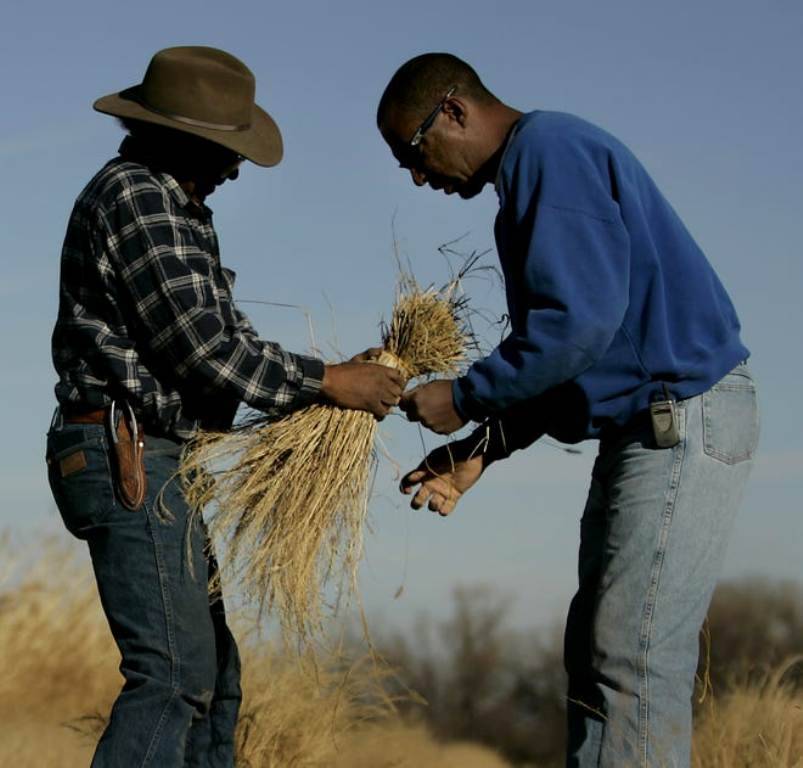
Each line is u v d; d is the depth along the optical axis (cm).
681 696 416
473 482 475
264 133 447
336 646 474
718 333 423
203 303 417
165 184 423
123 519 421
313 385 436
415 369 469
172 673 421
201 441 436
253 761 562
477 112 447
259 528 443
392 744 642
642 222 416
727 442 420
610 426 427
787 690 629
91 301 421
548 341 407
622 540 420
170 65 432
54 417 436
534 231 411
